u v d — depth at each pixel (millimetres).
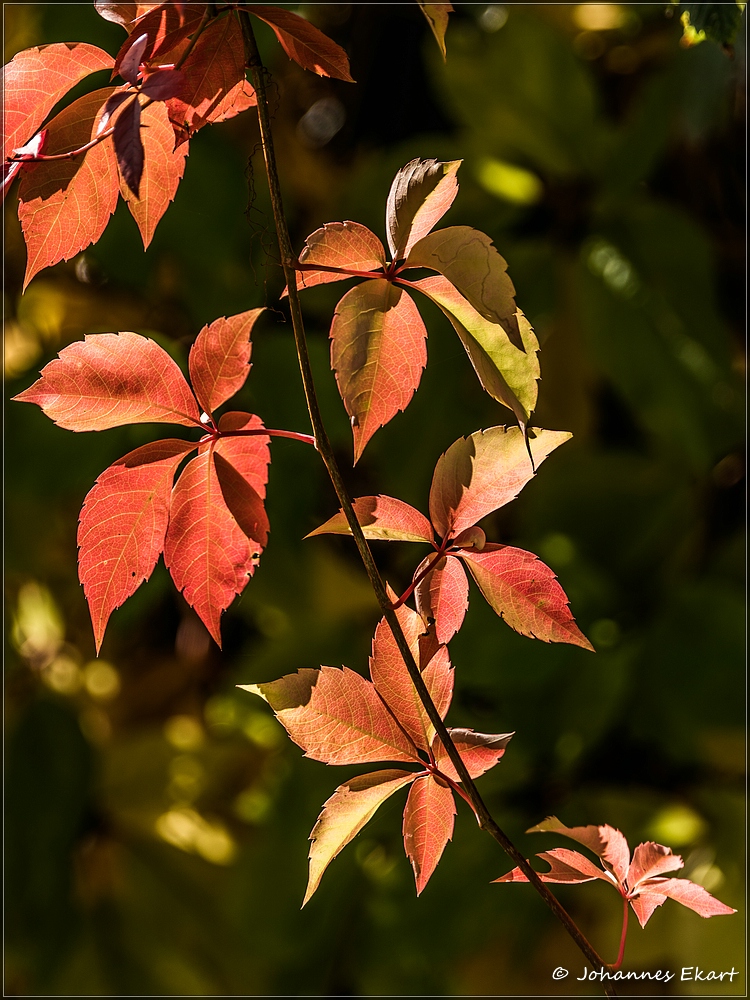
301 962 3236
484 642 2891
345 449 3129
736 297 3287
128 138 1429
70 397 1512
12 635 3400
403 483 3074
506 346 1479
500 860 2943
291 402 2973
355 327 1497
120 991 3236
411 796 1513
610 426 3615
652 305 3023
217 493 1525
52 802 3262
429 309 3045
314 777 3154
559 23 3293
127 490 1515
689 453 3006
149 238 1515
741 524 3322
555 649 2914
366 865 3178
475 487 1512
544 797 3096
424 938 2898
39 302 3297
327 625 3297
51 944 3221
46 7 2775
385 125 3455
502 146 3143
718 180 3219
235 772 3512
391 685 1516
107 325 3281
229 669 3691
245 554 1528
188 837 3465
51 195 1497
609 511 3221
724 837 2889
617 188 3094
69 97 2707
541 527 3232
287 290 1473
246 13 1475
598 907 2961
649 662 2975
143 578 1520
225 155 2943
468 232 1476
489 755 1515
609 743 3164
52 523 3355
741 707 2859
